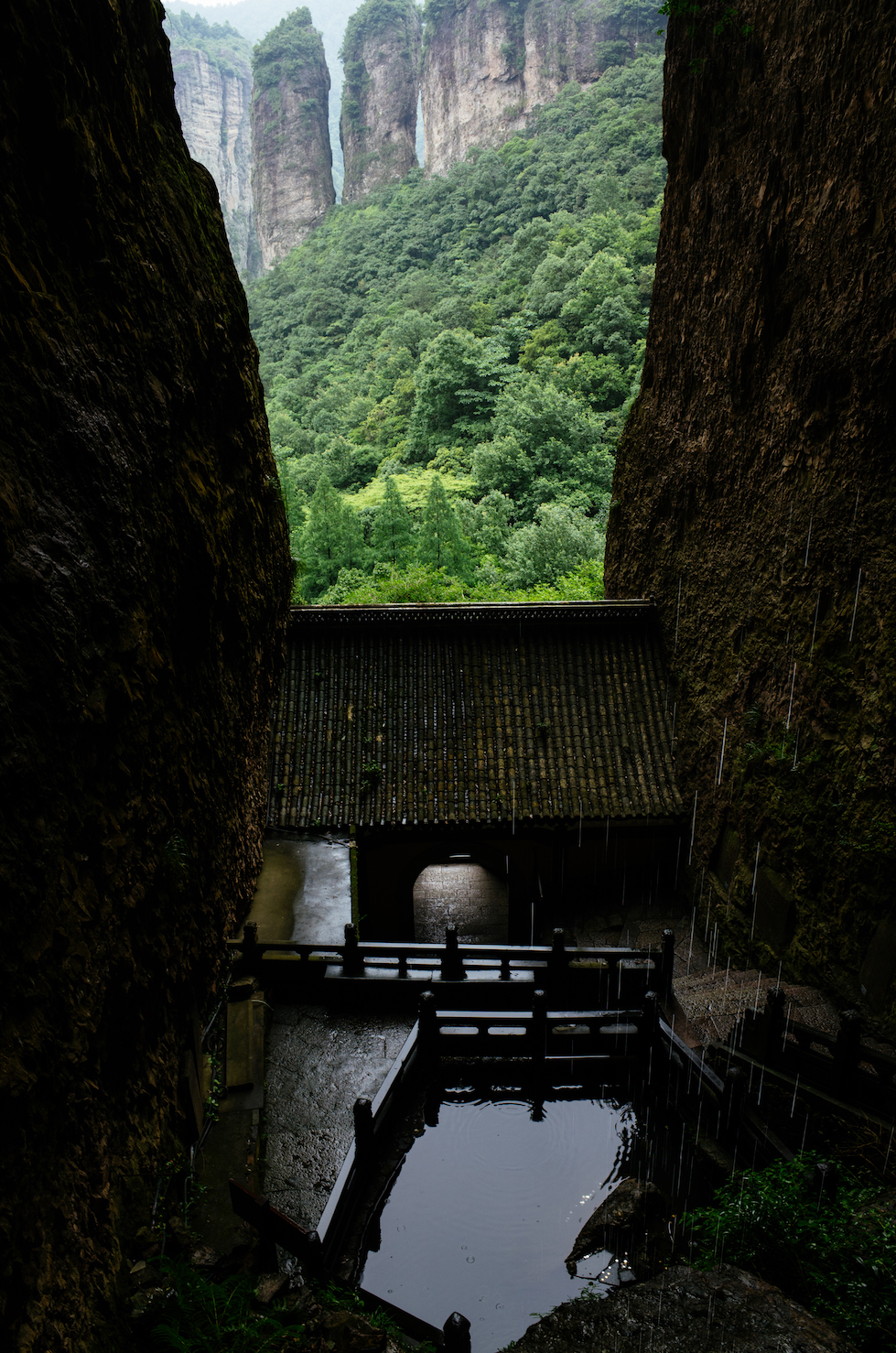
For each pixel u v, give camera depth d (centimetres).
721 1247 693
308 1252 675
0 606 501
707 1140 963
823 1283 616
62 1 607
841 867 1190
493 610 1755
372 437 7094
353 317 9406
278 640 1352
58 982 539
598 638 1808
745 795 1448
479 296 7631
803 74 1266
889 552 1119
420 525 4469
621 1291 618
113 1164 647
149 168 824
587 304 6272
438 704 1712
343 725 1683
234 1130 910
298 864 1475
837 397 1223
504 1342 765
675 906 1705
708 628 1628
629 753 1691
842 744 1205
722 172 1534
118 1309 578
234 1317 579
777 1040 1017
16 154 551
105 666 623
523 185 8550
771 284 1383
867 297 1131
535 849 1691
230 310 1009
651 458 1898
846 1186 743
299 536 4666
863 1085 915
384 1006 1177
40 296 571
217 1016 1068
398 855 1680
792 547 1345
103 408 636
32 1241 485
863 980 1132
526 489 5391
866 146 1122
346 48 11838
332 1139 923
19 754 498
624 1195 902
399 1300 812
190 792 862
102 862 623
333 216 11831
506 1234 890
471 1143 1018
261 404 1186
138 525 682
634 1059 1105
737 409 1516
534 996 1077
